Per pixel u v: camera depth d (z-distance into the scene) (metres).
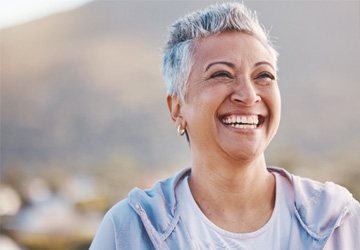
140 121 57.19
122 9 74.12
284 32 68.56
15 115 61.12
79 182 36.56
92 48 69.81
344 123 52.06
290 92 58.00
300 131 50.31
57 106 62.06
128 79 64.12
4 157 52.16
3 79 65.75
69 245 18.56
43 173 43.41
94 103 61.25
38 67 68.00
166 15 72.00
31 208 23.50
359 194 20.23
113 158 47.72
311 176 25.00
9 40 69.62
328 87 59.53
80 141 57.00
